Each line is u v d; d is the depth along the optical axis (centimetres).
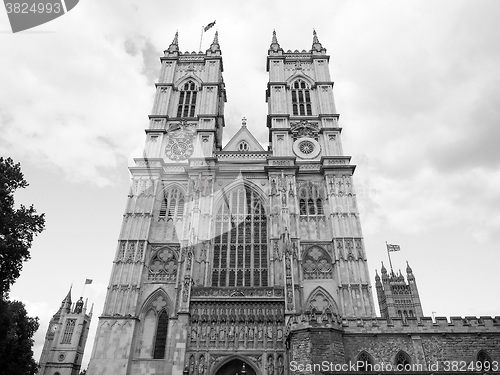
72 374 10644
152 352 4400
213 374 4044
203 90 6669
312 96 6644
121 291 4691
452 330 3584
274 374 4019
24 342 3872
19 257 3041
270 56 7094
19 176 3219
